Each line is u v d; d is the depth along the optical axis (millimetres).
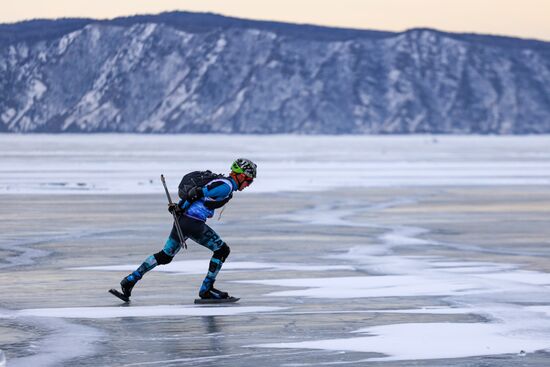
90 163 153375
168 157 192375
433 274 31219
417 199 73688
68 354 18688
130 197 74125
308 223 52500
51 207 64000
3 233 46500
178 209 25656
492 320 22531
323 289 27891
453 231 47875
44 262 34969
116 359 18234
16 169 128250
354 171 128875
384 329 21406
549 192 83125
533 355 18578
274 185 92812
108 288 28266
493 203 69312
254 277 30703
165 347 19453
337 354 18734
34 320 22688
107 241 42719
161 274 31531
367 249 39344
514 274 31266
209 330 21391
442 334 20766
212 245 25656
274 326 21875
